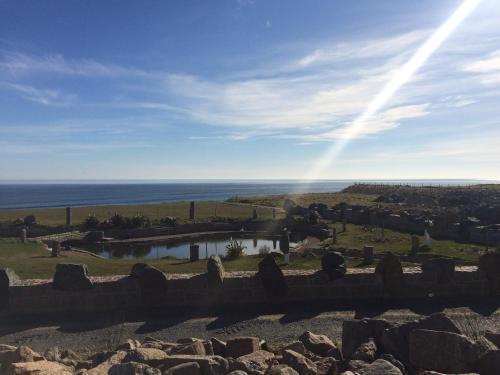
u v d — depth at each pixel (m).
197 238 38.03
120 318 12.36
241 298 13.68
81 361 8.00
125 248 33.38
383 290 13.94
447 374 6.10
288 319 12.02
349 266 18.86
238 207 62.06
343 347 7.74
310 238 34.25
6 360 7.10
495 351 6.24
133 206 64.69
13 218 45.31
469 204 48.03
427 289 14.00
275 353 8.14
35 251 27.98
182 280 13.59
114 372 5.77
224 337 10.76
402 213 36.41
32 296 13.20
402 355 7.00
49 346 10.41
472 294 14.10
